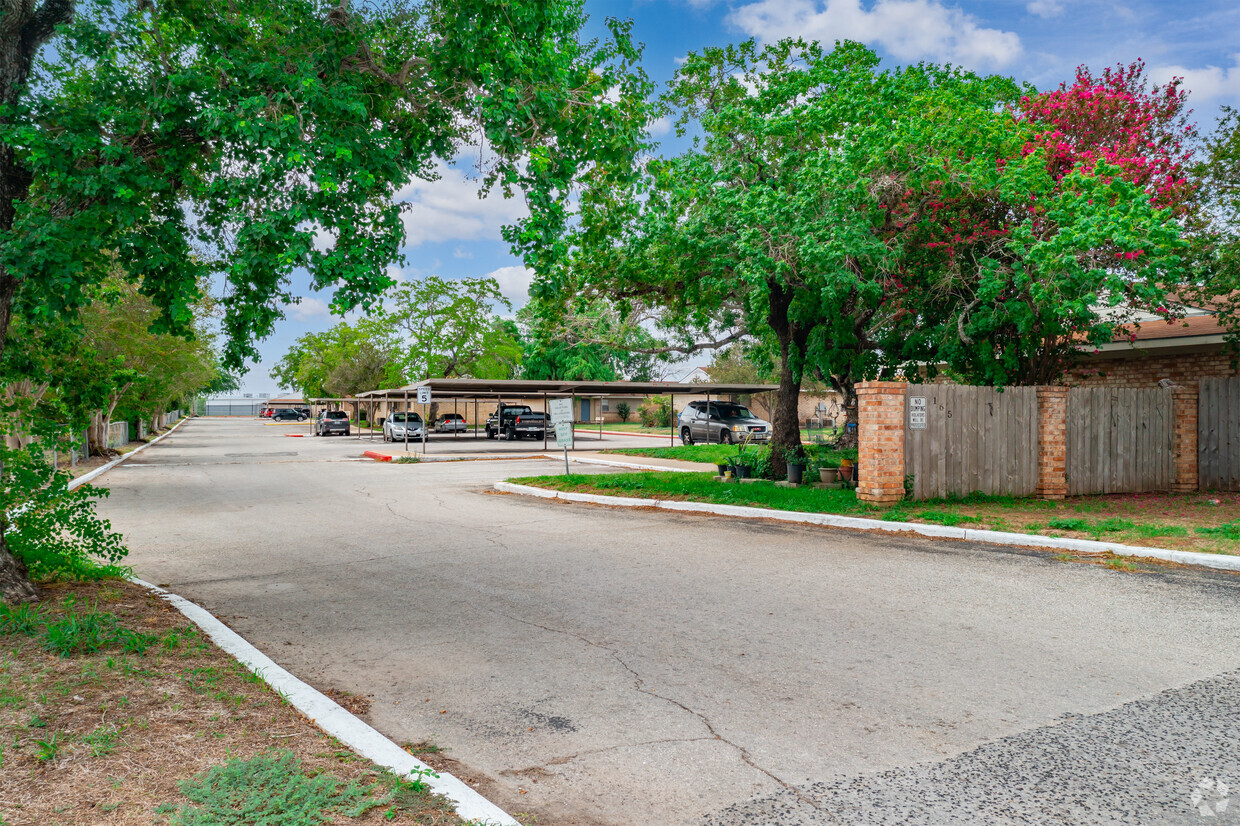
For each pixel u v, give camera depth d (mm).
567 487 15641
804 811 3141
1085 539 8688
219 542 10133
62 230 5246
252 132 5590
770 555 8648
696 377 53156
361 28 6738
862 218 12875
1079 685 4559
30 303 5977
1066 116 14352
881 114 13484
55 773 3238
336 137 6188
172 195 6320
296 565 8531
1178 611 6145
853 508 11281
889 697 4395
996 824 3018
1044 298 11242
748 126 14328
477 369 50312
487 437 44344
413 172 7395
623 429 52375
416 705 4391
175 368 28781
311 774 3334
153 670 4586
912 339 15047
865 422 11734
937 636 5543
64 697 4066
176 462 26359
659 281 15836
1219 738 3805
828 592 6883
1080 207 10797
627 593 6988
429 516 12594
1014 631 5641
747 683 4656
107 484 18641
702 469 20203
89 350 7441
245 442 41250
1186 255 12898
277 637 5746
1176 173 13797
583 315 17188
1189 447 13664
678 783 3410
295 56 6457
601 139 7699
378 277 6008
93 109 5691
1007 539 9094
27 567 6621
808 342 16281
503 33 6621
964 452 12211
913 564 8039
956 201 13156
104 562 8500
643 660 5117
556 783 3422
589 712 4250
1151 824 3002
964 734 3891
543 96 6887
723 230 14422
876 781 3398
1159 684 4562
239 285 6426
